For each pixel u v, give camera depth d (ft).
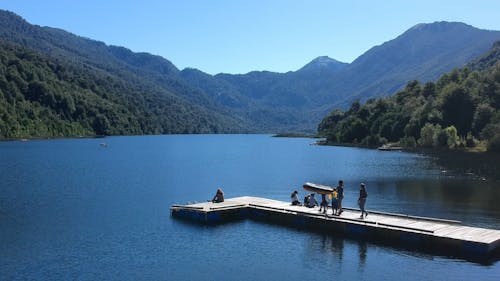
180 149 580.30
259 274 98.73
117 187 220.84
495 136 408.87
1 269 100.22
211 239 124.06
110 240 122.83
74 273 98.22
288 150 558.56
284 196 200.54
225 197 195.52
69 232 130.62
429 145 480.64
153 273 98.78
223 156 456.45
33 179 243.40
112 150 524.11
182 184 235.61
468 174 265.95
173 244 119.65
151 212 158.81
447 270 100.12
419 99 617.21
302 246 117.50
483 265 102.83
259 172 296.10
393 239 120.37
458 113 502.38
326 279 96.12
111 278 95.66
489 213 154.81
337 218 131.64
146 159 404.77
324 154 468.75
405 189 209.67
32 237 125.29
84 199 184.24
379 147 543.39
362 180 245.45
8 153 438.81
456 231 117.39
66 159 381.19
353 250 114.01
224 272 99.81
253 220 145.28
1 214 152.97
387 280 95.14
